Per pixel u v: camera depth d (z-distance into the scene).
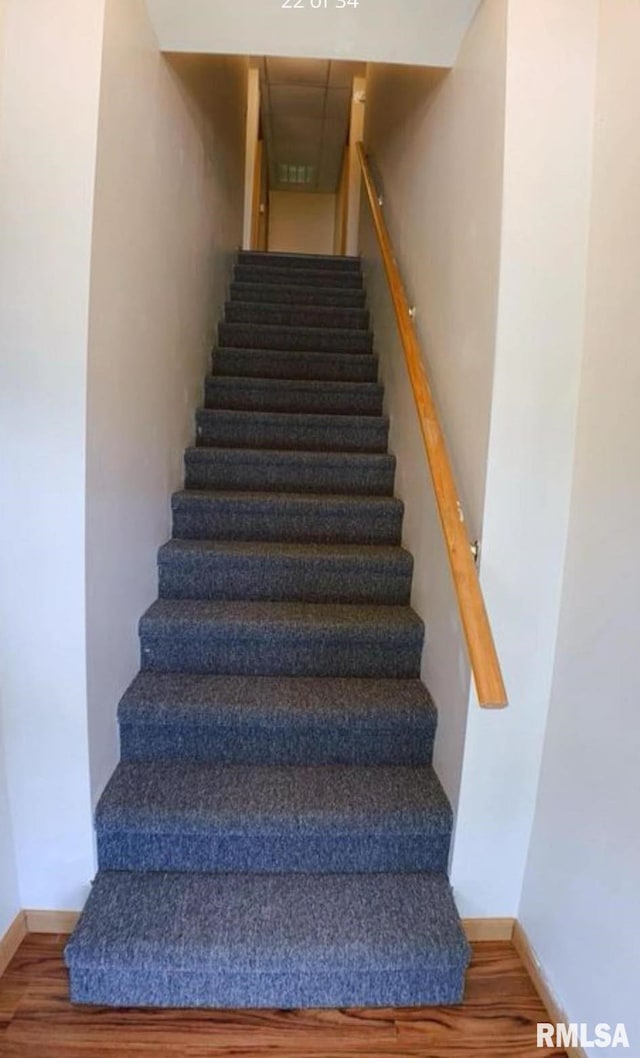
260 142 6.04
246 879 1.64
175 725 1.85
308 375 3.47
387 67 3.21
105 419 1.60
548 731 1.59
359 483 2.81
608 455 1.36
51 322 1.42
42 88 1.37
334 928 1.50
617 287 1.34
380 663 2.11
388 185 3.09
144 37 1.76
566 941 1.45
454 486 1.64
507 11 1.41
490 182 1.52
